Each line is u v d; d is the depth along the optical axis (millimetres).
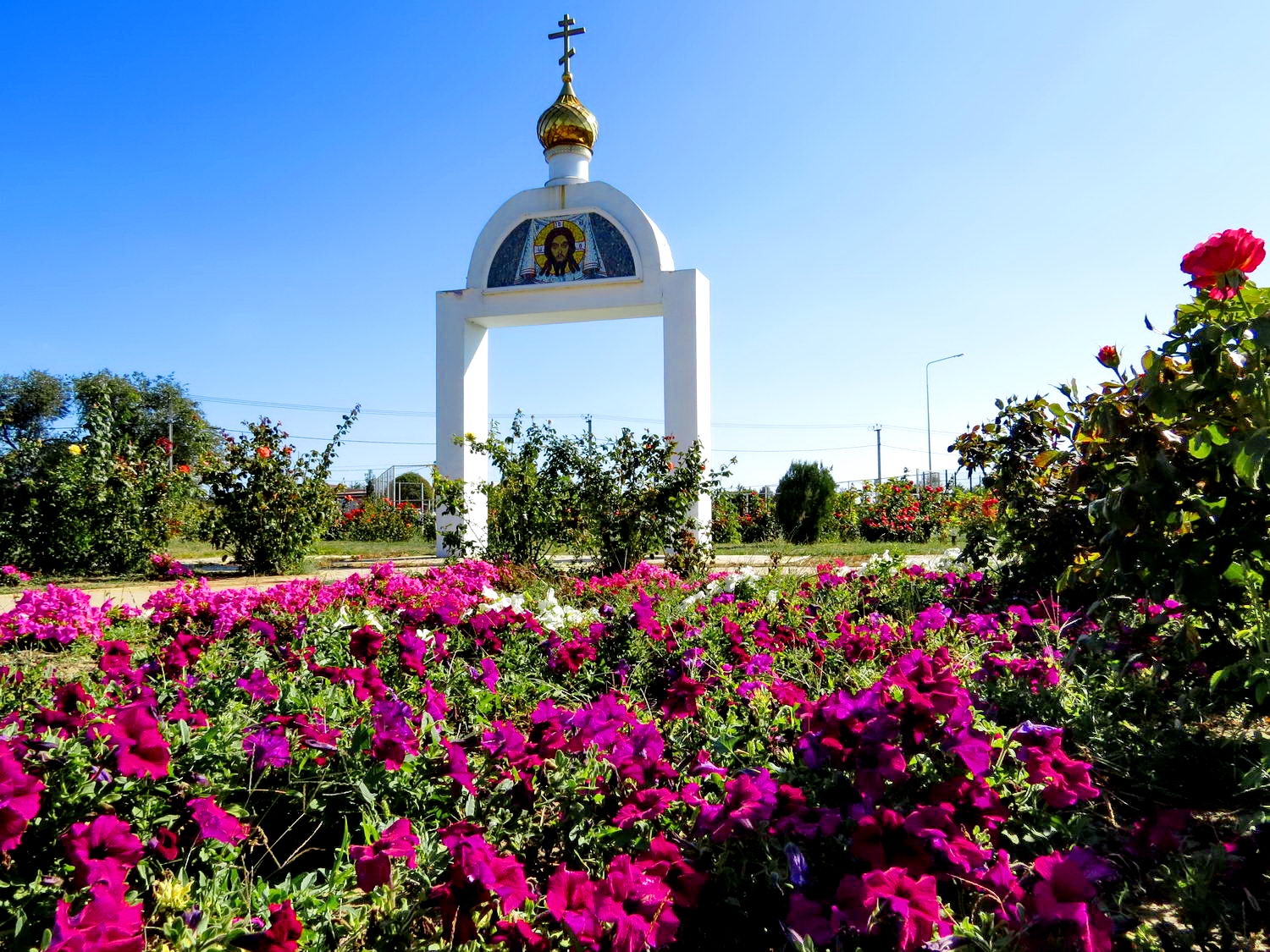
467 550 9391
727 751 2260
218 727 2279
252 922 1546
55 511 11148
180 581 4961
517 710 3199
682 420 12914
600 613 4336
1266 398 2105
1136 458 2482
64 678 3926
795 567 9727
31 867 1706
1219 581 2328
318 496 11375
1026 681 2828
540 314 13805
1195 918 1610
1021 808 1903
